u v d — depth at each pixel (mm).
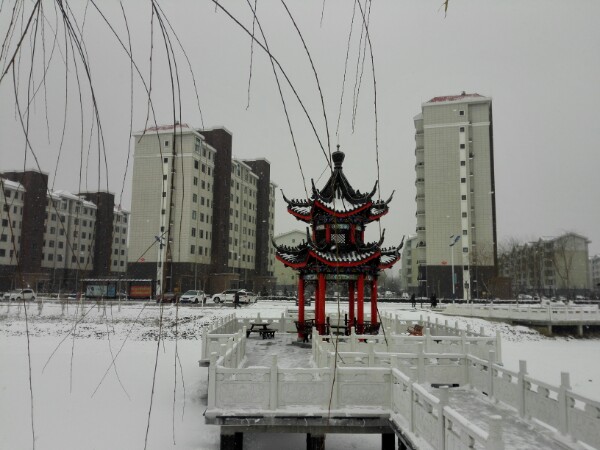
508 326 34094
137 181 56281
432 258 58281
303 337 17547
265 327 20047
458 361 11891
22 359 20203
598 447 6980
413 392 7977
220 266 64375
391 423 8781
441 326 18234
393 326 20094
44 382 17188
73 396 15922
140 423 13914
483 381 10906
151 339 26953
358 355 11359
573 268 92000
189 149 58312
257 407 9031
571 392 7625
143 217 55875
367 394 9242
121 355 21891
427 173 59500
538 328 33375
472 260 56875
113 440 12844
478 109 59719
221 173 65938
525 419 8859
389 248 16641
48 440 12914
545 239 83625
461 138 58812
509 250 97938
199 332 29359
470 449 5730
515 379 10125
